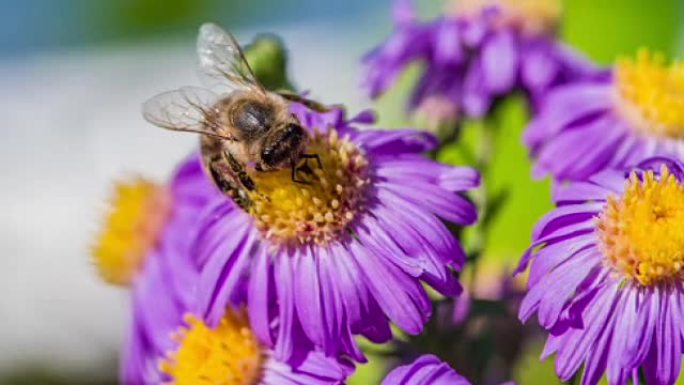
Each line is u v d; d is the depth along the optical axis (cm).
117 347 37
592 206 19
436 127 23
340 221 20
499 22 24
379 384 21
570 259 19
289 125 20
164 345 22
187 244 23
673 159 20
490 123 23
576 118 22
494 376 21
